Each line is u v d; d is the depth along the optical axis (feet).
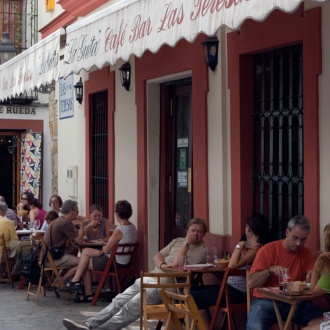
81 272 46.73
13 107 77.66
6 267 54.65
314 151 32.35
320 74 32.09
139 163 48.26
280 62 35.37
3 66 54.13
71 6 59.72
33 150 77.61
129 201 50.16
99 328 37.32
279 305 30.09
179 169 46.52
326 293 27.55
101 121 55.98
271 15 34.68
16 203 83.20
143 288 33.35
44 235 48.14
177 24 28.91
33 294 48.08
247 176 37.52
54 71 41.83
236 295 34.55
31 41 77.30
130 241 46.55
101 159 56.08
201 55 40.42
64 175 63.87
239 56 37.27
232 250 37.99
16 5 79.56
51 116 68.95
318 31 31.99
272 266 30.32
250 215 37.45
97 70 54.95
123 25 33.50
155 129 47.80
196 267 35.76
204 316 35.42
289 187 34.81
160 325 36.88
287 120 35.06
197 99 41.04
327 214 31.89
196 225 37.24
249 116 37.52
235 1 25.31
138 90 48.26
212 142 39.88
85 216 58.29
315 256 32.09
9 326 40.86
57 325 41.04
